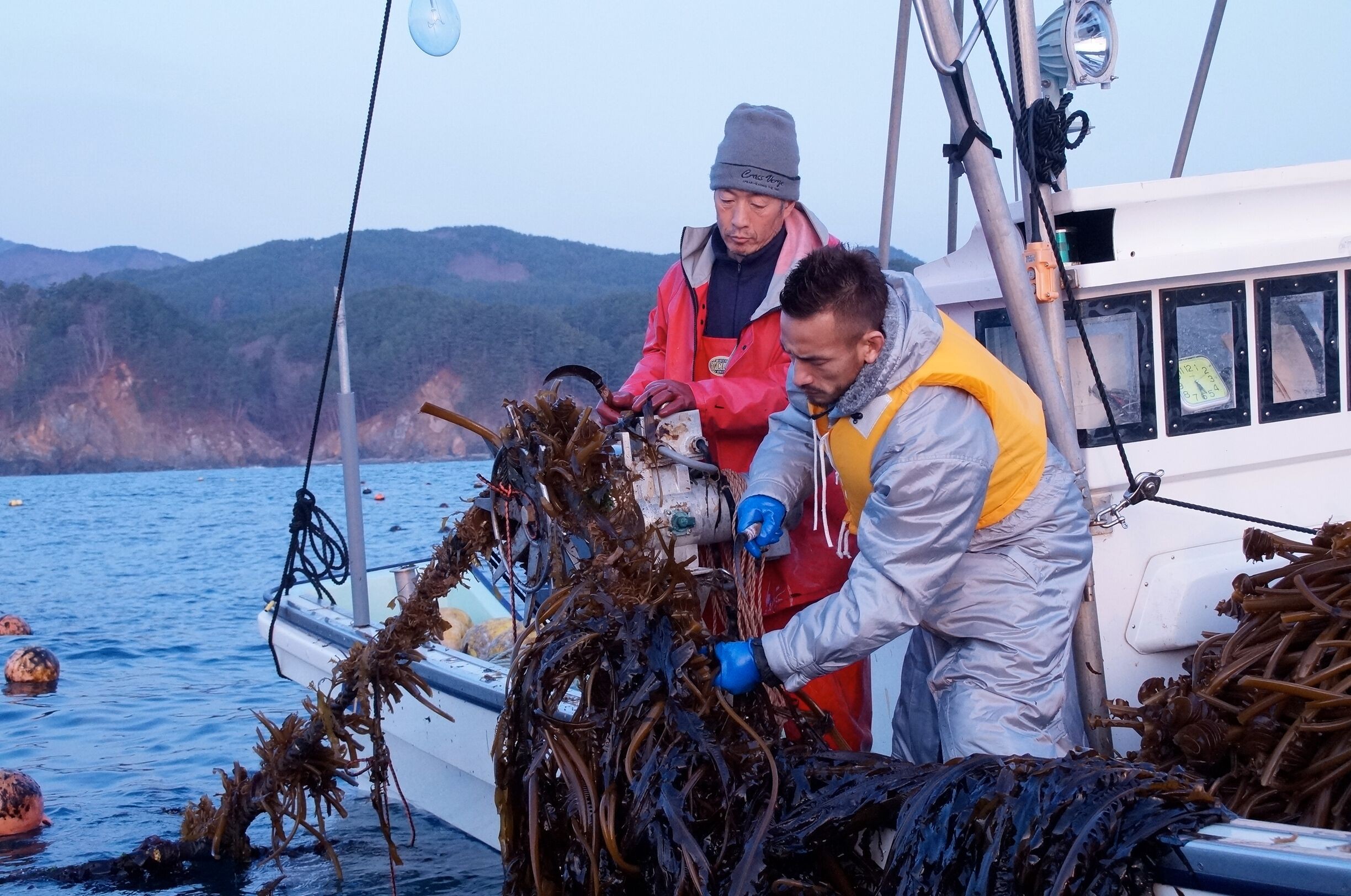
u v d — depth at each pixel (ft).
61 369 483.51
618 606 8.63
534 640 8.95
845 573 10.77
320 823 13.14
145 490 213.05
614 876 8.13
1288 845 6.31
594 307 517.14
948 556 8.05
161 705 28.71
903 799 7.41
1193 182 11.33
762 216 11.08
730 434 11.02
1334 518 12.21
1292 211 11.81
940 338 8.16
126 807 19.54
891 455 8.10
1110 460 11.35
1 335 488.44
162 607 50.57
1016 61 11.24
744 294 11.51
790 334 8.16
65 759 23.25
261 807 14.38
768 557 10.58
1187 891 6.52
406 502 128.47
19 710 28.25
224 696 29.68
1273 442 11.75
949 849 6.91
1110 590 11.35
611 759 8.26
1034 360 10.49
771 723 8.56
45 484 268.62
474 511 11.39
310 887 14.96
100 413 478.59
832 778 7.83
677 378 11.61
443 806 16.28
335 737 12.39
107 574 66.59
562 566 9.84
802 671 8.14
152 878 15.65
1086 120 10.85
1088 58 12.30
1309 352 11.94
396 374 478.59
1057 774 6.96
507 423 10.78
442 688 14.88
